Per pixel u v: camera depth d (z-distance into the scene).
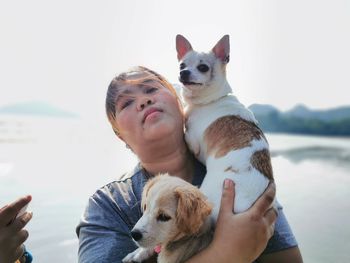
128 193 1.69
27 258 1.54
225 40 2.25
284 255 1.66
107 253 1.49
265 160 1.62
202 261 1.31
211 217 1.43
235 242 1.33
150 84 1.79
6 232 1.32
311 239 3.07
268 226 1.41
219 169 1.62
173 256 1.38
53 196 4.64
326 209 3.78
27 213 1.40
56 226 3.73
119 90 1.78
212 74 2.09
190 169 1.83
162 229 1.35
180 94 2.09
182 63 2.19
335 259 2.71
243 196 1.48
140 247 1.45
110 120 1.86
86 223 1.62
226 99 1.97
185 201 1.34
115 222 1.59
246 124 1.77
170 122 1.71
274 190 1.49
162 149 1.73
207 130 1.80
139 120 1.70
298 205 3.88
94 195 1.73
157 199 1.37
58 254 3.13
